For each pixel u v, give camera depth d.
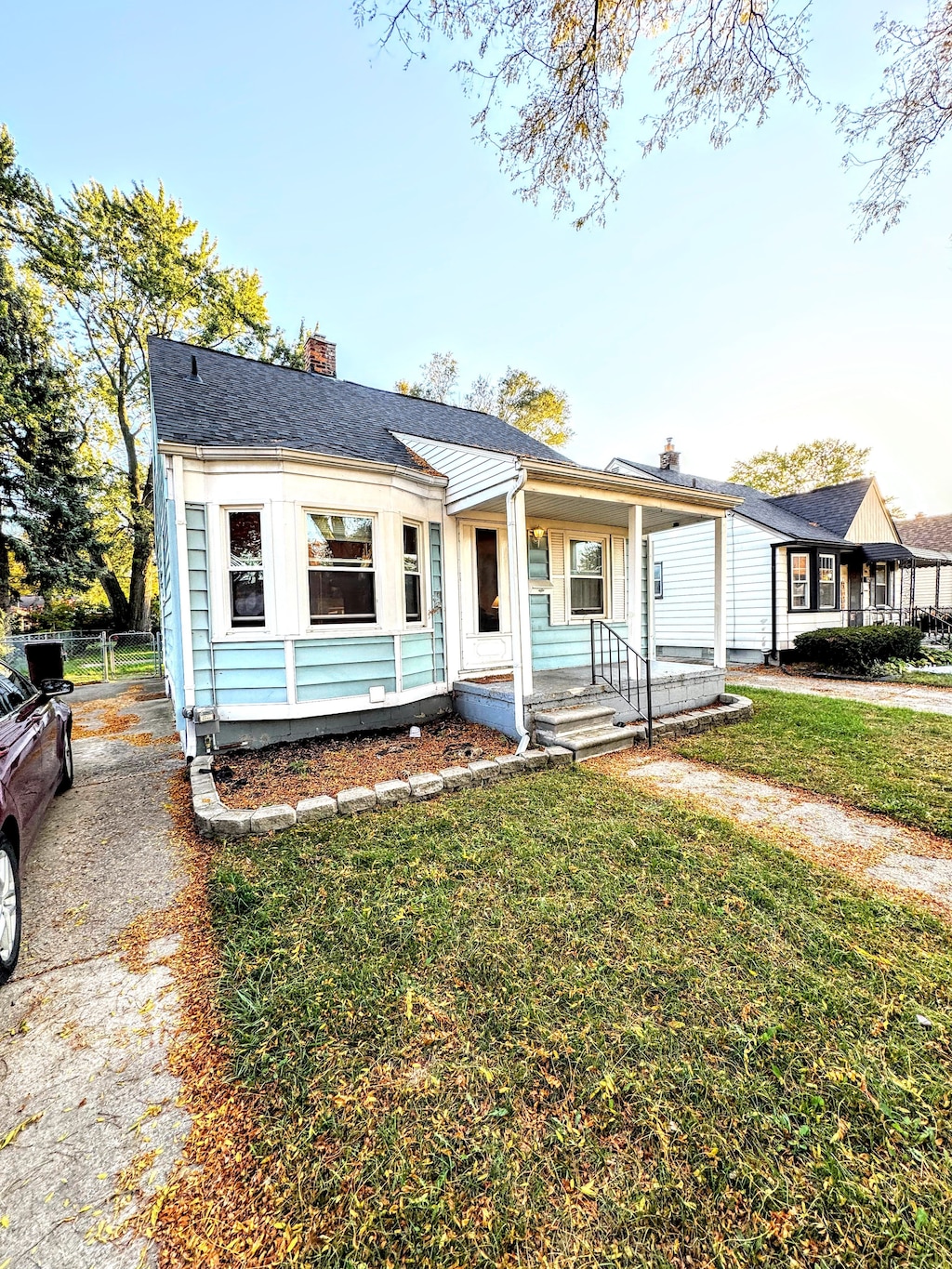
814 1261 1.30
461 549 7.39
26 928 2.86
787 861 3.35
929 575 22.62
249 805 4.24
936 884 3.11
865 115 4.14
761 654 13.20
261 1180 1.52
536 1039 1.97
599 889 3.01
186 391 6.68
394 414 9.10
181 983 2.40
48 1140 1.68
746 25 3.68
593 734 5.93
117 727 7.96
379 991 2.24
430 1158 1.55
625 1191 1.45
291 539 5.54
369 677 6.17
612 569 9.16
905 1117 1.65
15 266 18.14
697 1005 2.13
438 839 3.68
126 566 23.12
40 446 17.02
